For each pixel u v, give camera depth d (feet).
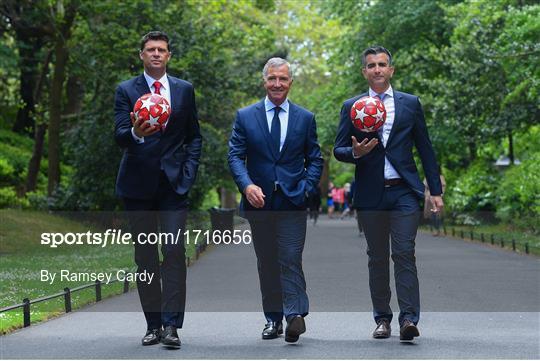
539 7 115.75
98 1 135.23
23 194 170.91
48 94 200.34
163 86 40.55
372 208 41.55
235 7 179.93
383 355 37.55
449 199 148.46
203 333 43.75
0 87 215.72
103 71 143.74
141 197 39.99
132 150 40.06
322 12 200.64
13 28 171.32
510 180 123.65
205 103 153.17
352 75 192.75
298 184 41.68
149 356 37.50
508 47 120.57
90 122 146.51
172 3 149.48
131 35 136.87
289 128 41.83
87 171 147.23
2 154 183.83
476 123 143.33
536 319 47.50
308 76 277.44
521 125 139.85
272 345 40.29
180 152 40.65
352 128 42.16
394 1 181.37
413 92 171.94
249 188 40.88
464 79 140.87
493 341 41.14
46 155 205.05
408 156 41.68
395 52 185.37
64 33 145.38
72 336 43.01
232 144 42.24
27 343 40.98
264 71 42.09
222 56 159.02
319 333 43.65
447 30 172.76
